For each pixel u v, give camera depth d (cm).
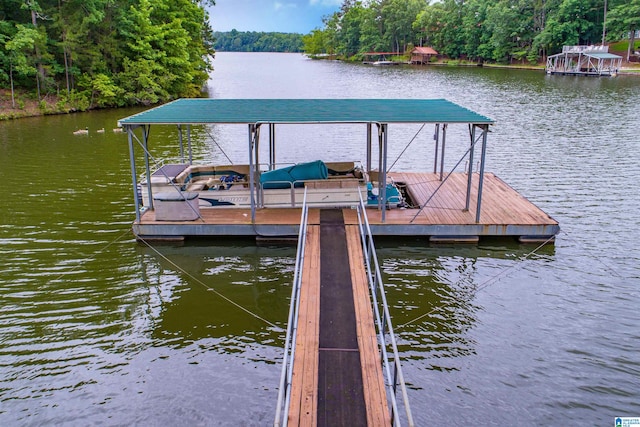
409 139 2788
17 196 1716
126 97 4034
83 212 1566
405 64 10550
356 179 1402
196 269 1198
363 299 920
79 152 2372
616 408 759
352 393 686
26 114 3403
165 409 763
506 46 8919
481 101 4131
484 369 847
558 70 6844
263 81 6712
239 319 1002
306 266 1047
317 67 10469
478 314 1007
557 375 830
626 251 1277
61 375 834
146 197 1449
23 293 1086
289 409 657
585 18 7888
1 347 905
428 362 865
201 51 5181
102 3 3878
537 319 988
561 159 2220
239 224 1295
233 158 2356
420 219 1309
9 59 3334
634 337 927
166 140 2717
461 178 1705
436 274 1162
